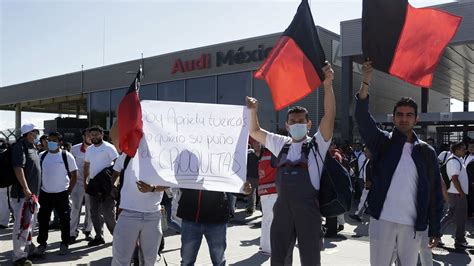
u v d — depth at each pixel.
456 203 7.91
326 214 3.66
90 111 27.59
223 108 4.31
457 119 15.18
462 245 7.91
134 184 4.21
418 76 3.70
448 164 7.93
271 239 3.84
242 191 4.14
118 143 4.22
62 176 7.14
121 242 4.17
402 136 3.73
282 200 3.78
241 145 4.22
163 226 5.89
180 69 21.91
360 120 3.79
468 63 18.12
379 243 3.71
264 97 18.55
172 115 4.29
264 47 18.50
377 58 3.66
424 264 5.36
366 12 3.65
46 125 22.84
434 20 3.69
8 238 8.58
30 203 6.23
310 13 3.77
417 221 3.60
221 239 4.50
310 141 3.83
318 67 3.68
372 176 3.82
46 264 6.55
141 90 23.97
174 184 4.08
